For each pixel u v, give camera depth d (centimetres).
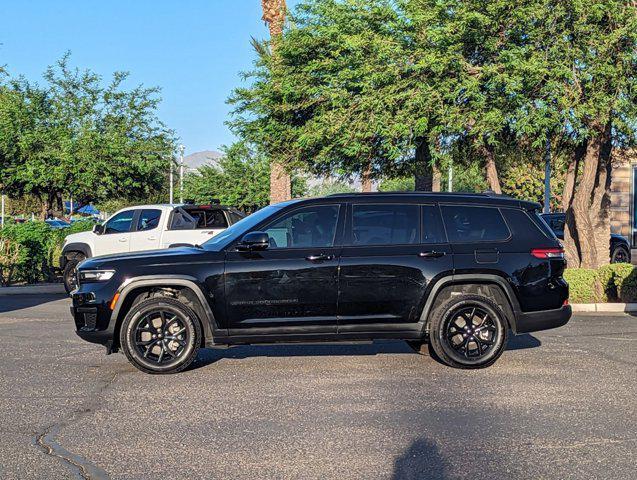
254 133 2364
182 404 651
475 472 474
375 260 798
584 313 1316
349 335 800
